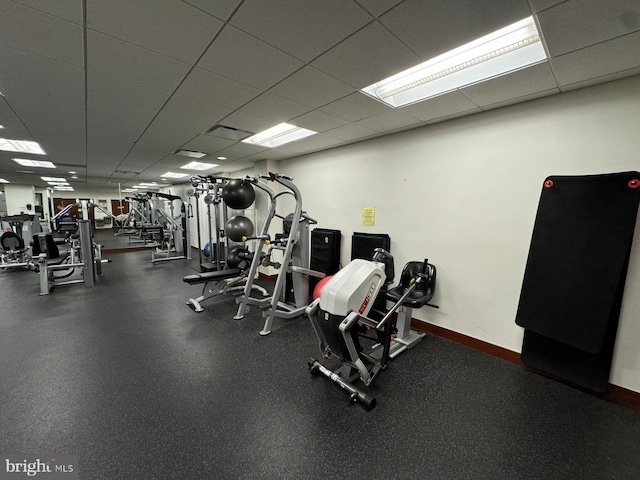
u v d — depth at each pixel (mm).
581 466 1477
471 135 2646
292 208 4797
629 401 1939
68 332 2963
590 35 1425
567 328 2018
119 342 2754
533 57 1703
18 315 3434
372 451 1544
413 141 3098
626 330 1938
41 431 1635
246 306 3637
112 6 1264
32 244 5445
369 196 3588
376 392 2049
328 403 1916
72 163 5395
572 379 2061
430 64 1885
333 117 2717
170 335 2928
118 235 12234
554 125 2189
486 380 2203
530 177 2326
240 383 2121
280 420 1754
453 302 2867
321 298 2035
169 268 6188
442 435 1661
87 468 1410
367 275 2021
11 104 2414
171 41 1538
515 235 2426
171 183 9328
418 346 2762
